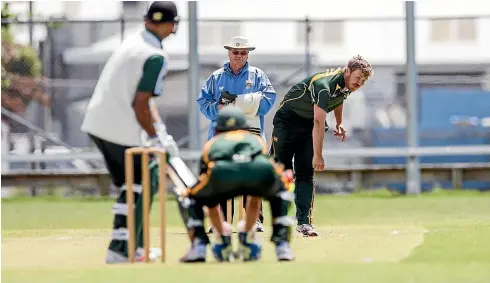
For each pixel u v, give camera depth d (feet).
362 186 237.45
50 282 75.87
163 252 87.66
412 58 230.48
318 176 236.63
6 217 186.39
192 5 221.87
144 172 86.58
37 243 112.06
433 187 251.19
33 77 250.98
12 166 262.47
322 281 73.77
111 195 234.17
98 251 103.35
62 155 223.51
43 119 253.85
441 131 265.95
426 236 110.63
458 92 275.59
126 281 75.31
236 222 135.95
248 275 76.95
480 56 285.23
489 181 240.32
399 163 269.03
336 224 157.48
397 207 198.80
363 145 268.62
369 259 90.02
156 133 90.33
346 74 116.16
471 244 100.68
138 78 89.30
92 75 267.80
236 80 124.06
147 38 90.38
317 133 116.26
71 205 211.20
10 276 79.05
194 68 223.10
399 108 282.97
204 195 86.12
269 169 85.10
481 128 266.57
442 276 75.66
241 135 86.53
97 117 90.38
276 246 88.53
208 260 91.56
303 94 119.44
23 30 251.39
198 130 222.89
